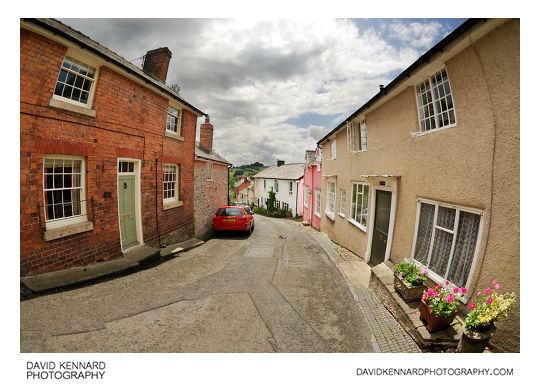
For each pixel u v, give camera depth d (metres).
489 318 2.79
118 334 3.33
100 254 5.37
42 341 3.01
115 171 5.71
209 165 12.36
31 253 4.05
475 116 3.53
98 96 5.21
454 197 3.92
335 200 10.87
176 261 6.75
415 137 5.04
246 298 4.78
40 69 4.06
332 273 6.51
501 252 3.12
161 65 9.57
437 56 4.01
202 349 3.22
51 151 4.29
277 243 10.27
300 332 3.77
